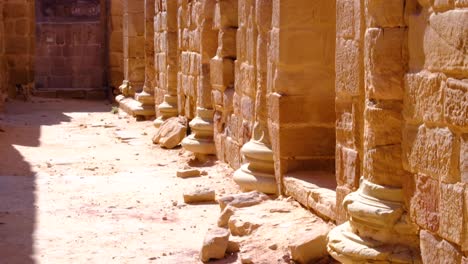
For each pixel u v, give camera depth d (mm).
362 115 6305
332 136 8516
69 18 30906
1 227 8508
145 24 19938
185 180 11320
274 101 8617
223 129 12047
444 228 4781
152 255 7375
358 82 6285
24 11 25547
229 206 8305
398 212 5527
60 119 20688
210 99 12766
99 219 8938
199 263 7055
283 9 8367
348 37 6438
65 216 9094
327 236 6348
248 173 9148
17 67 25625
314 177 8219
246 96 10086
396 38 5430
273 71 8688
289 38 8383
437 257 4926
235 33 11609
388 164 5613
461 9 4520
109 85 27594
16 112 22188
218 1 11719
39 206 9664
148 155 14094
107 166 12883
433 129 4906
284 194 8516
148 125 18766
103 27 29422
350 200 5902
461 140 4586
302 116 8477
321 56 8414
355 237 5789
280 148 8500
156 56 18609
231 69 11641
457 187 4625
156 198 10117
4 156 13875
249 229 7484
